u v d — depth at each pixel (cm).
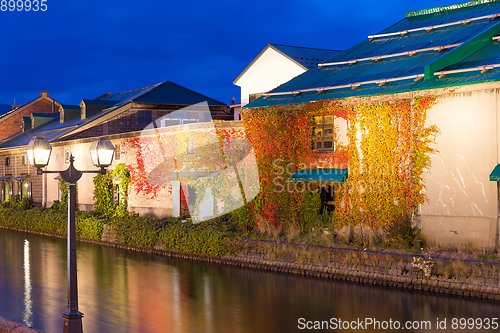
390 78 1537
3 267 1656
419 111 1405
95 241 2300
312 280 1341
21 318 1031
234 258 1633
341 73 1892
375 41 2148
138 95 3397
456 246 1326
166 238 1878
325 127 1659
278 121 1734
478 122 1297
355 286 1252
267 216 1728
